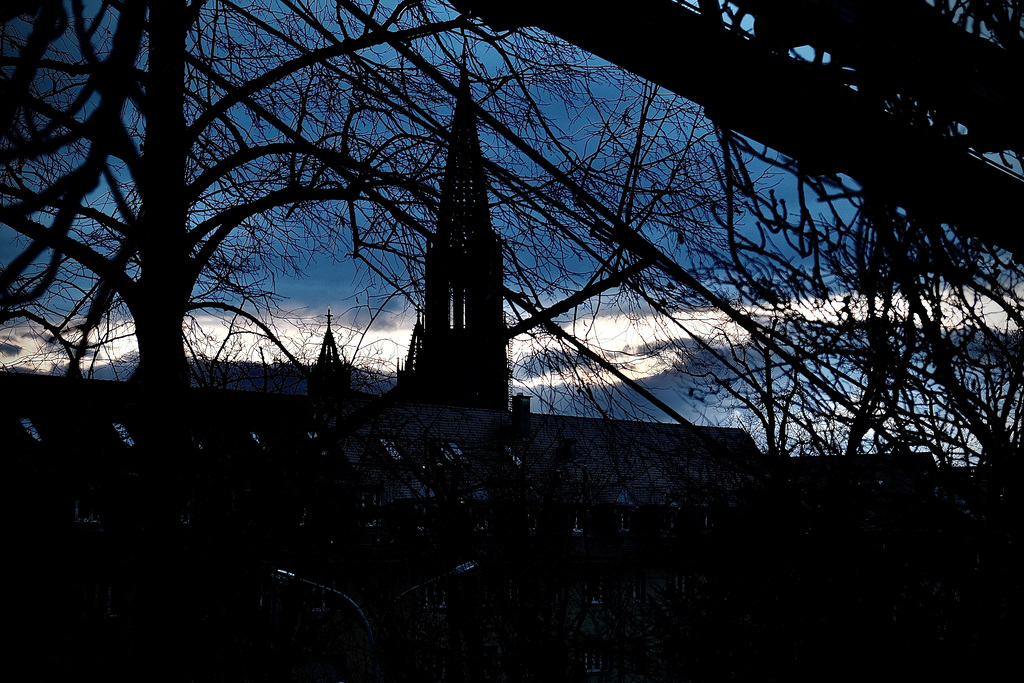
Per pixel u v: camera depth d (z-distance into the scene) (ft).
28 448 25.23
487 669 60.90
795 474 23.45
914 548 20.52
